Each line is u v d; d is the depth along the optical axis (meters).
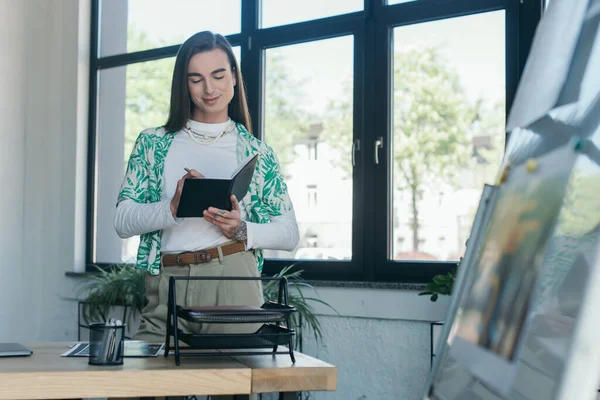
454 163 3.29
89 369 1.31
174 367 1.36
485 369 0.55
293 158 3.77
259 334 1.44
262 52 3.92
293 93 3.79
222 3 4.08
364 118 3.54
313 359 1.49
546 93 0.60
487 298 0.62
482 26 3.25
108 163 4.50
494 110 3.20
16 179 4.51
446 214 3.30
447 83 3.34
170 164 2.07
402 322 3.28
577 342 0.40
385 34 3.51
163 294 1.96
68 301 4.42
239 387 1.35
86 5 4.59
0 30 4.45
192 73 2.06
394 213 3.46
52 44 4.63
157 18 4.36
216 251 1.96
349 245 3.56
